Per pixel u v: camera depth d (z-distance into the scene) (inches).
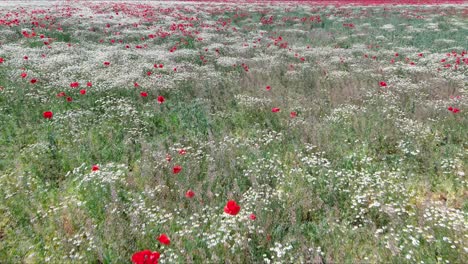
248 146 261.9
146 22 818.8
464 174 218.8
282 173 226.2
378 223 185.2
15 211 189.5
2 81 373.7
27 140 268.2
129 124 296.2
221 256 157.8
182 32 687.7
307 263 151.4
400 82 405.7
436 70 464.1
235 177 220.8
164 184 211.5
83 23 757.9
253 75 435.8
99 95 357.4
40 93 352.2
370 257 161.2
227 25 825.5
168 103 346.6
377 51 606.5
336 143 269.9
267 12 1031.6
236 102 353.4
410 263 152.2
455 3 1317.7
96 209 192.4
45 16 792.9
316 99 362.3
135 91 371.9
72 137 270.5
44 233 176.2
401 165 236.2
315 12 1077.8
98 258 160.4
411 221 182.1
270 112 323.0
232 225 168.9
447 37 700.0
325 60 534.0
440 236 168.2
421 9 1097.4
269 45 644.1
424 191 212.5
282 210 189.6
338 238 168.7
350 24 829.8
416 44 658.2
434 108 324.5
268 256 160.9
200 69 470.0
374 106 342.3
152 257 125.6
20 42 586.6
